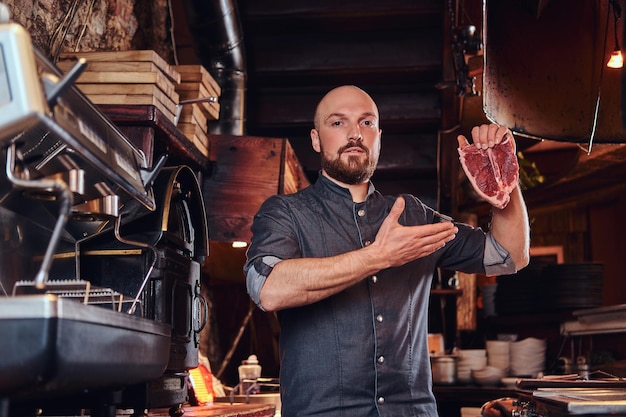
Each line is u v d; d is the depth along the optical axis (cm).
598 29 282
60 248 227
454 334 653
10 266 201
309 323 230
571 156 827
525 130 277
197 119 355
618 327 430
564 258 823
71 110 167
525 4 275
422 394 234
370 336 229
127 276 245
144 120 291
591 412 174
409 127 547
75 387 154
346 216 242
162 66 309
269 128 546
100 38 376
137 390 239
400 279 237
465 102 532
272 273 220
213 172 374
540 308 535
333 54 523
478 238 254
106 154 184
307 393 228
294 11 501
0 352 142
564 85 282
